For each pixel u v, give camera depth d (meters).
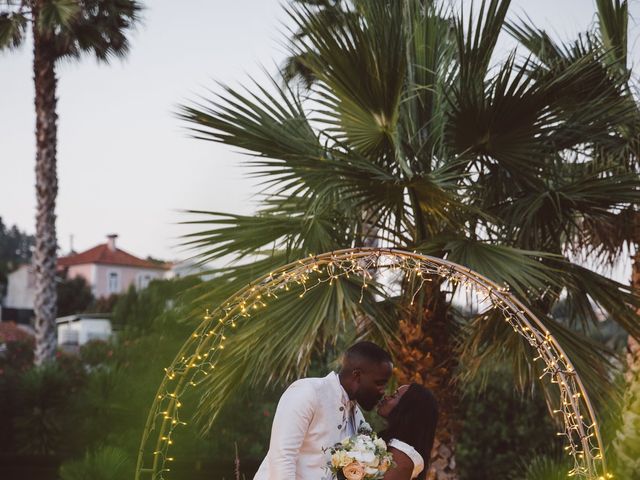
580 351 5.99
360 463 3.60
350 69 5.96
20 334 21.94
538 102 5.95
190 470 10.31
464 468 10.91
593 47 7.54
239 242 6.30
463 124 6.08
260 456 10.80
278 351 5.90
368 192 6.16
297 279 5.34
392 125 6.16
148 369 10.67
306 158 6.00
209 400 6.30
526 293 6.30
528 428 10.84
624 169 7.07
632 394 7.14
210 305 6.33
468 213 6.31
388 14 6.23
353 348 3.95
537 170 6.38
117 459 8.89
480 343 6.45
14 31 15.35
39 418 10.83
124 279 48.06
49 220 15.97
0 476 10.63
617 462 7.18
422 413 3.86
